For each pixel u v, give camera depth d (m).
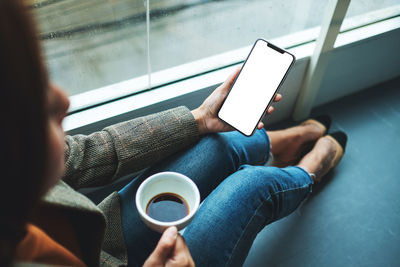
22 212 0.23
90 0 0.74
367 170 1.18
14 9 0.18
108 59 0.87
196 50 1.01
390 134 1.28
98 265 0.49
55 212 0.41
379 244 1.03
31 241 0.32
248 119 0.73
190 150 0.73
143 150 0.64
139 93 0.93
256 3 0.99
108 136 0.63
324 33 0.98
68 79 0.86
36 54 0.20
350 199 1.11
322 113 1.33
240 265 0.65
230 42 1.05
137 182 0.69
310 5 1.04
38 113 0.21
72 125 0.83
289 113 1.30
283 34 1.11
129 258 0.63
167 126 0.67
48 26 0.75
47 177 0.25
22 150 0.21
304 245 1.02
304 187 0.82
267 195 0.70
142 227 0.64
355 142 1.25
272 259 0.99
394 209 1.10
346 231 1.05
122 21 0.81
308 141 1.16
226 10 0.96
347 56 1.16
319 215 1.08
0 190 0.21
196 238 0.62
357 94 1.39
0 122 0.19
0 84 0.18
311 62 1.09
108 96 0.89
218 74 1.00
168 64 0.99
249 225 0.66
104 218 0.44
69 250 0.43
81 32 0.79
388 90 1.40
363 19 1.12
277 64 0.74
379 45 1.19
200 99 0.99
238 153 0.77
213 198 0.67
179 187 0.58
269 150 0.88
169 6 0.86
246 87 0.74
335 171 1.17
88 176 0.60
